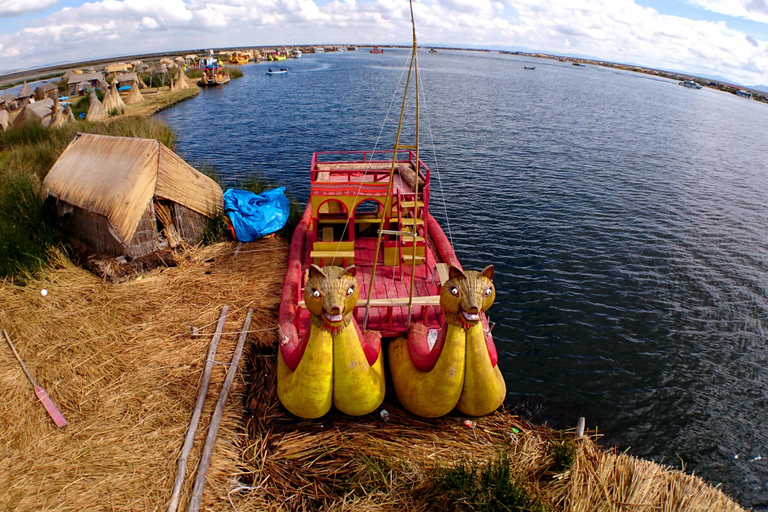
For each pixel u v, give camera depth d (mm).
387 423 8109
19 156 19891
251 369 9195
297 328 9031
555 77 132250
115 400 8062
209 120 43438
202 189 14367
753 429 9391
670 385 10469
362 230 12609
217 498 6605
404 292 10016
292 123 42844
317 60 185250
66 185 13883
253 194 16000
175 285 11695
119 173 12867
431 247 12516
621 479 7242
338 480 7090
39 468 6707
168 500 6414
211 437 7402
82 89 60250
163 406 8016
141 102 51781
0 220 12227
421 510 6535
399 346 8805
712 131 50281
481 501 6352
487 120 47062
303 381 7352
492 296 7172
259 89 72062
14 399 7781
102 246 12852
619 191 24797
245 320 10328
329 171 11766
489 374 7484
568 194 23812
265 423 7984
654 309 13508
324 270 6984
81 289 11047
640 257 16797
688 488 7191
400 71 123750
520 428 8414
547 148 34875
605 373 10742
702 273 15828
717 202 23781
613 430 9148
